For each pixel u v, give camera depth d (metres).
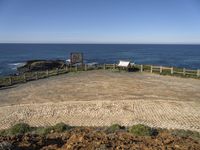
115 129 11.70
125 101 19.06
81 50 181.25
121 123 14.37
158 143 8.62
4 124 14.55
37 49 196.12
